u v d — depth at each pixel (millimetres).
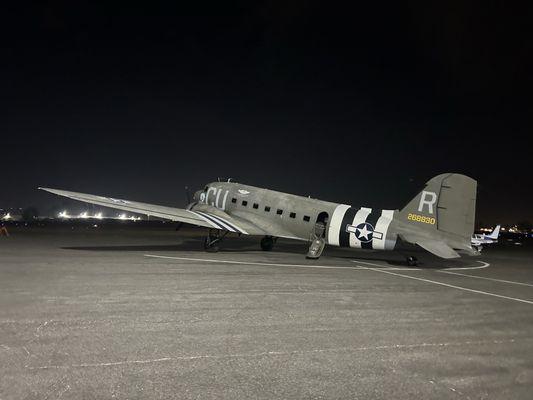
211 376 5477
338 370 5820
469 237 18391
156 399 4773
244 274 14438
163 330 7426
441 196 19094
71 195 20781
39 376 5270
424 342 7238
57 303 9234
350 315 9023
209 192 26453
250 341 6977
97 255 19312
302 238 21984
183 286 11734
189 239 34281
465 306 10430
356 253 25781
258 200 23781
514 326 8555
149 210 21578
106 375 5379
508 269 20344
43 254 19422
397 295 11609
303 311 9242
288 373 5660
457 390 5262
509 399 5043
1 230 36000
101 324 7664
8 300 9445
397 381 5492
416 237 19062
